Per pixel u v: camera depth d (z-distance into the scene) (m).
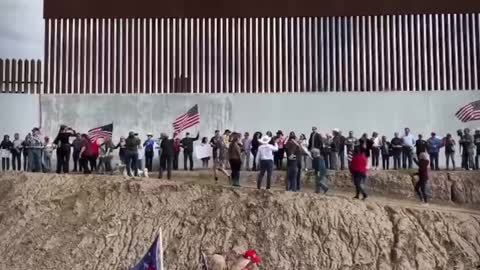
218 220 23.44
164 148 29.53
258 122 38.78
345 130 38.47
